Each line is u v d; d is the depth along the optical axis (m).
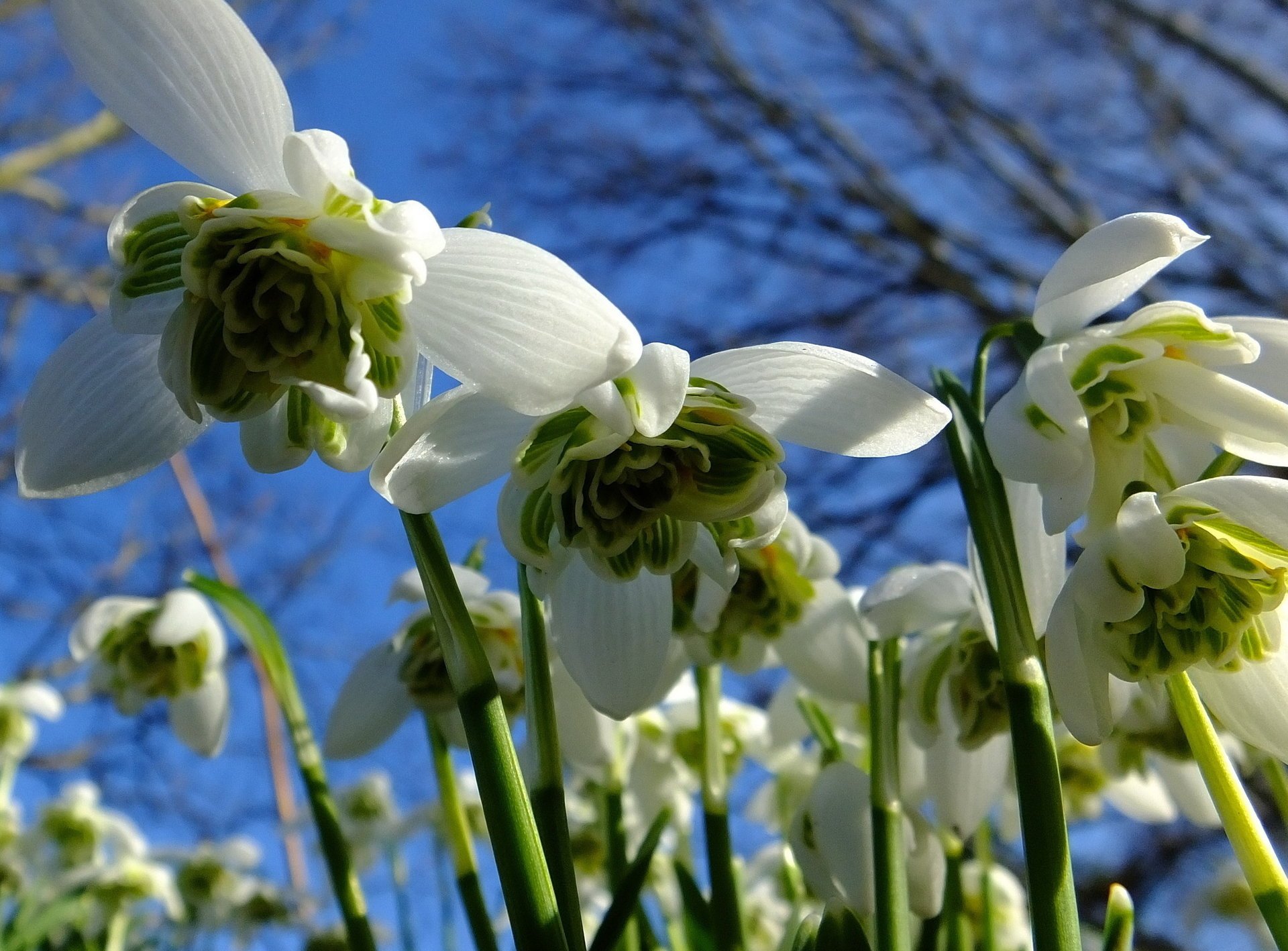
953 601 0.19
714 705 0.21
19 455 0.16
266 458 0.15
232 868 0.33
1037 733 0.16
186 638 0.24
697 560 0.17
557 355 0.15
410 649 0.21
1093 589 0.16
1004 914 0.26
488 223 0.16
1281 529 0.15
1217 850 0.72
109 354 0.16
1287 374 0.17
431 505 0.15
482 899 0.19
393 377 0.15
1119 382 0.16
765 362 0.16
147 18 0.15
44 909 0.32
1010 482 0.18
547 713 0.17
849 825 0.20
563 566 0.16
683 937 0.25
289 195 0.15
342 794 0.32
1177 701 0.16
